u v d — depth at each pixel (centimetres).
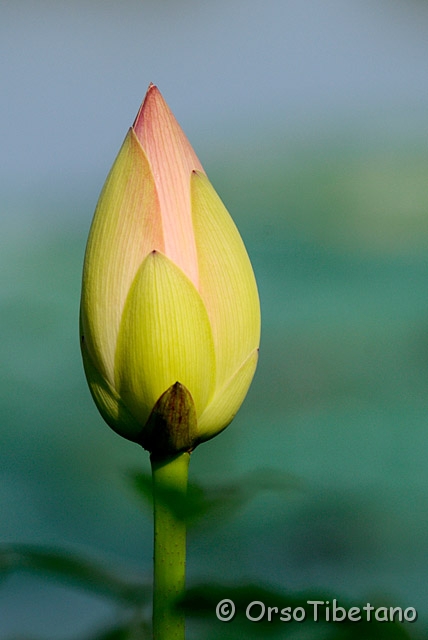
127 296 97
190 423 97
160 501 94
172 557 95
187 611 90
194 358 97
